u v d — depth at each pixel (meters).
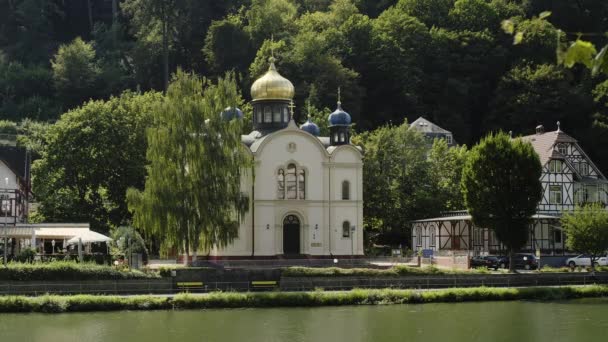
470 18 165.75
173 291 65.75
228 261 85.75
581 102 145.12
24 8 188.88
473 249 102.44
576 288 69.19
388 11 165.62
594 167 111.25
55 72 167.12
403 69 152.75
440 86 156.62
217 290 65.81
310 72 142.75
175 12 168.12
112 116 103.88
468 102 157.00
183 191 71.69
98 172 102.19
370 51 153.50
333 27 160.88
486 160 79.44
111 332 49.38
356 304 63.62
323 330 50.47
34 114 160.12
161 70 166.00
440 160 114.12
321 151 92.00
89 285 63.59
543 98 146.75
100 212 103.56
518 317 56.47
